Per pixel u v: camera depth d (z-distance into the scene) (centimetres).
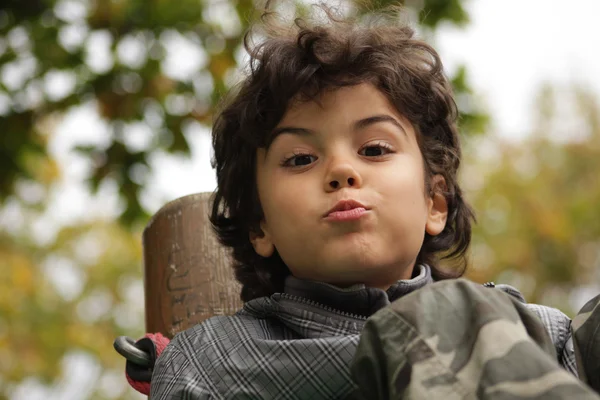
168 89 1025
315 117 316
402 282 308
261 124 326
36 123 1045
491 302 232
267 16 410
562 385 205
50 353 1574
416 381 222
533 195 2061
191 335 309
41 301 1636
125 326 1864
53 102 1040
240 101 344
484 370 215
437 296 236
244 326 307
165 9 1024
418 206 313
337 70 327
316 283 306
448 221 364
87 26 1044
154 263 403
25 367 1527
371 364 235
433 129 347
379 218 303
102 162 1023
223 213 363
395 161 313
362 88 321
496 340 219
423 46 357
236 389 285
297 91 320
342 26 368
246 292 363
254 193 345
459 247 373
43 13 1047
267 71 333
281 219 312
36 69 1043
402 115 325
